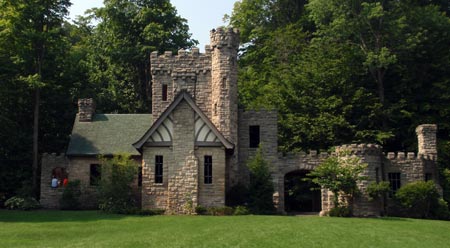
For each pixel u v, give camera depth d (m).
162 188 32.03
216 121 36.31
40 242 20.50
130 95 55.44
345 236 22.59
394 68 48.53
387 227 26.30
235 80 37.03
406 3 49.31
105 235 22.20
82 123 40.12
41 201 37.09
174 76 38.06
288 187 43.66
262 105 46.38
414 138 45.03
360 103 45.75
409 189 34.62
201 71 37.94
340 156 33.88
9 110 42.28
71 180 36.84
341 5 48.41
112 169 32.59
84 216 29.66
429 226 27.80
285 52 55.19
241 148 37.69
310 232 23.25
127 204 32.50
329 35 50.88
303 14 61.88
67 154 37.03
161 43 52.47
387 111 45.78
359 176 32.28
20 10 38.78
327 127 43.12
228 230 23.27
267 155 37.22
